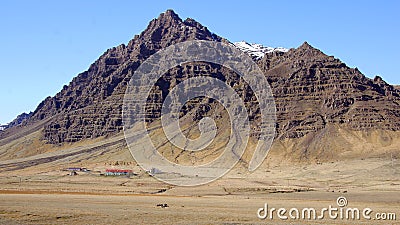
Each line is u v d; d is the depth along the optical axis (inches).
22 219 3799.2
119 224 3580.2
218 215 4148.6
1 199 5718.5
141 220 3784.5
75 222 3668.8
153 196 6683.1
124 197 6358.3
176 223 3634.4
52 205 4990.2
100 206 4938.5
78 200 5698.8
